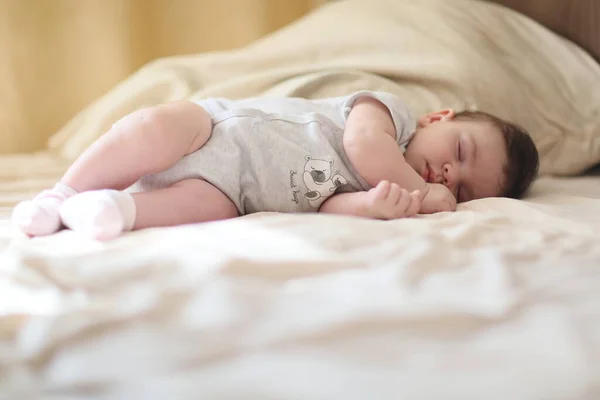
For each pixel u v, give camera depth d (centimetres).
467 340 53
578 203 111
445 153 115
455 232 80
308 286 62
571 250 76
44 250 73
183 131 97
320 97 151
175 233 79
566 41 171
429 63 155
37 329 53
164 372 47
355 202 97
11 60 211
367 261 69
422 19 169
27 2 209
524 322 55
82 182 92
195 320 55
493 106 150
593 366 48
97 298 60
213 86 160
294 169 102
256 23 238
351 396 44
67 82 219
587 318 56
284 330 52
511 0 187
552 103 156
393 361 49
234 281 62
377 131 106
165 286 61
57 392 46
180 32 230
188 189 94
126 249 72
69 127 184
